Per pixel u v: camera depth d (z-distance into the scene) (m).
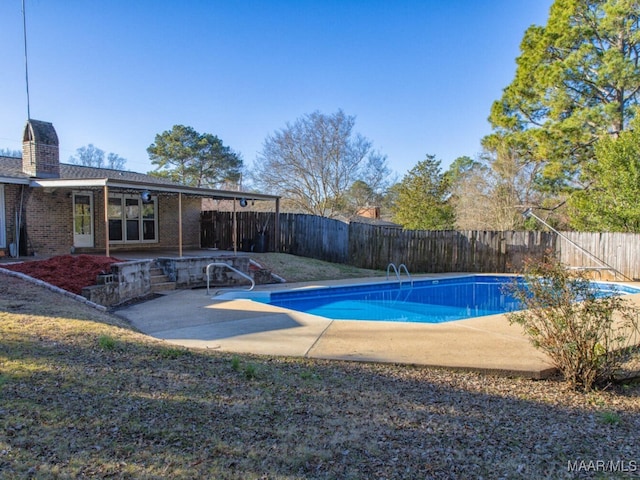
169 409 3.31
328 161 28.09
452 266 17.11
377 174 29.73
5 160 13.91
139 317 7.32
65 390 3.45
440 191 25.80
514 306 11.30
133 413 3.18
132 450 2.69
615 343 5.24
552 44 19.84
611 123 17.88
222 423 3.16
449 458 2.85
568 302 4.57
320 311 10.30
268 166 28.34
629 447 3.11
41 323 5.36
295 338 6.00
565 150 19.42
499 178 23.03
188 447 2.78
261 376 4.26
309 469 2.63
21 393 3.30
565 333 4.54
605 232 15.62
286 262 15.12
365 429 3.22
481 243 16.94
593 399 4.18
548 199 22.47
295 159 27.95
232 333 6.24
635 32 17.69
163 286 10.66
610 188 16.03
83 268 9.05
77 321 5.70
